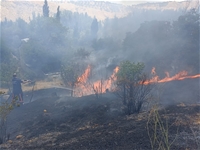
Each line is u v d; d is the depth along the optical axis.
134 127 5.64
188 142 4.48
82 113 7.76
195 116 6.07
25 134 6.64
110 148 4.61
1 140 6.12
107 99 8.98
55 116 7.89
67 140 5.44
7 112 6.48
